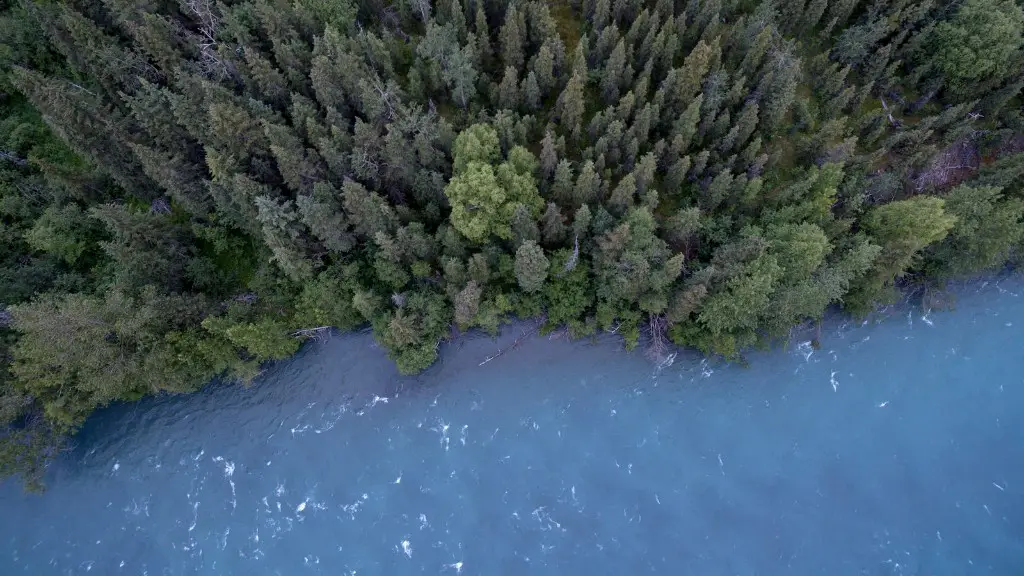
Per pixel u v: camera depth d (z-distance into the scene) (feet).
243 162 209.97
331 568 210.79
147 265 212.02
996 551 211.20
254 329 208.64
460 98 232.53
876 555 211.20
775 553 211.20
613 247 204.13
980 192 212.02
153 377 204.44
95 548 216.95
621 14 252.83
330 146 202.28
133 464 228.63
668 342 236.84
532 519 216.33
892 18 246.06
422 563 210.59
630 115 235.81
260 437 231.09
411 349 223.92
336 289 221.46
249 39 220.43
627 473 223.30
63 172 222.89
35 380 199.21
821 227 214.90
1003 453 227.40
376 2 250.98
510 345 240.12
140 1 214.48
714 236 220.84
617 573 208.33
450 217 207.92
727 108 226.58
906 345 244.42
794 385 237.86
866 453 227.40
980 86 247.09
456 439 229.45
